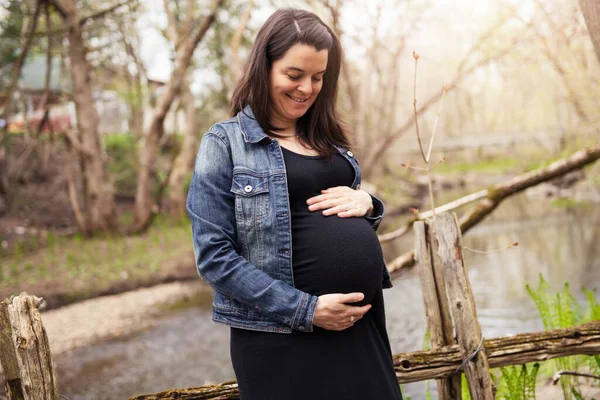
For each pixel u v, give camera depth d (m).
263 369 1.53
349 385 1.50
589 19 2.43
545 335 2.13
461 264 2.00
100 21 11.01
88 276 8.67
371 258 1.61
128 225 13.72
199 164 1.55
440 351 2.04
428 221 2.12
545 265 8.00
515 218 13.71
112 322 7.05
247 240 1.52
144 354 5.84
